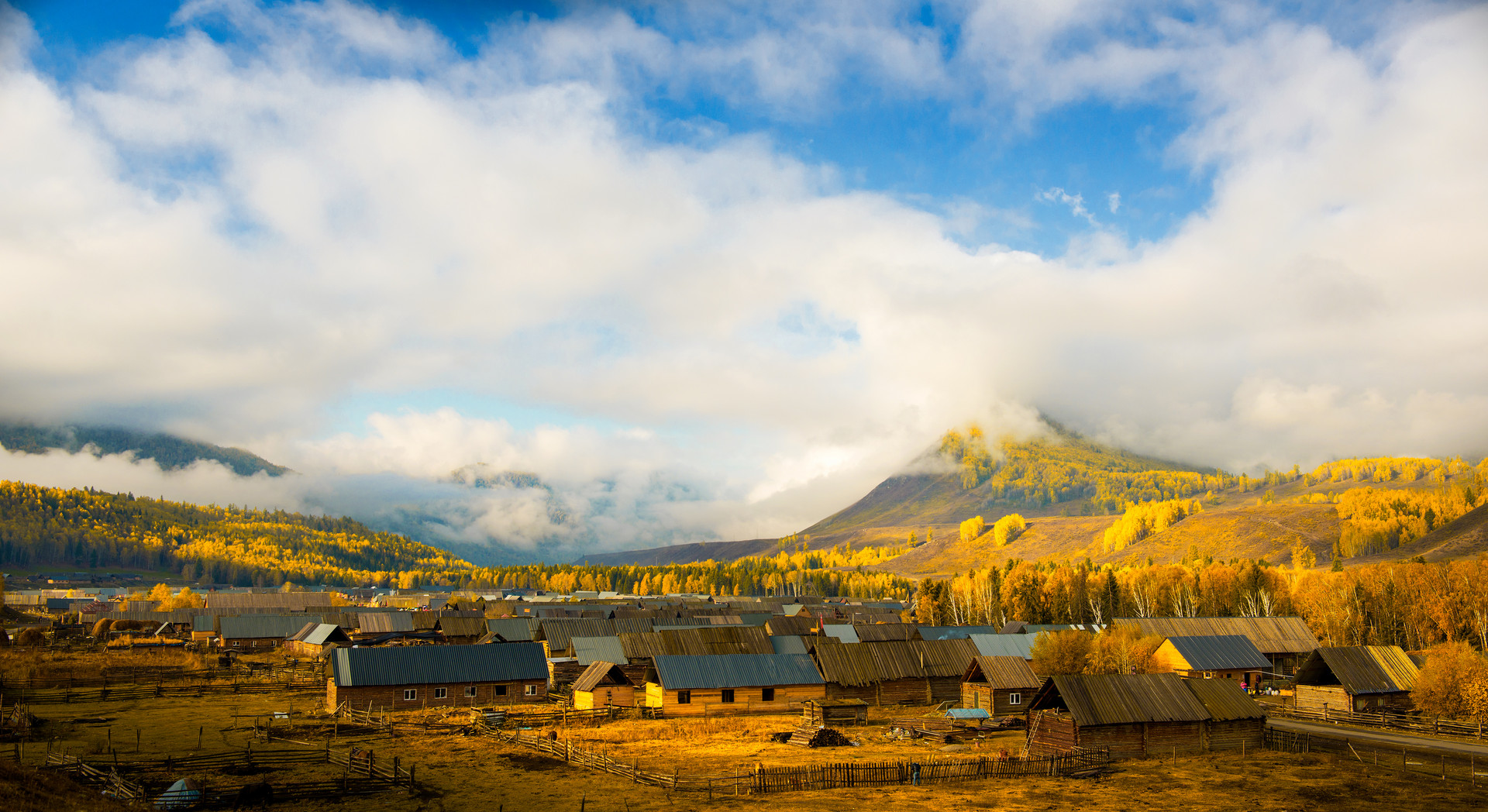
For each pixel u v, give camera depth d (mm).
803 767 56250
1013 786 52656
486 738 67188
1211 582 180250
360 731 69688
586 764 57281
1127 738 61562
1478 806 47812
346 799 46375
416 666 84438
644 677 102125
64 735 63688
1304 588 160000
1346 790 51344
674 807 46625
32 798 37250
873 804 47625
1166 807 47406
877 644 92250
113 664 113688
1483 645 125250
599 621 124750
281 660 130625
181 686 96000
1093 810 46656
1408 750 63938
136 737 63938
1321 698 80062
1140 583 195375
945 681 92562
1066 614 187125
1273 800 49156
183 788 44250
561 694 94750
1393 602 140125
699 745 66688
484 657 87688
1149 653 99250
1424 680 76000
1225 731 64062
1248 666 99875
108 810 39156
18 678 95438
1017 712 82562
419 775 52938
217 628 153500
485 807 45719
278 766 54250
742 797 49312
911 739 69812
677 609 177500
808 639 106312
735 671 84812
